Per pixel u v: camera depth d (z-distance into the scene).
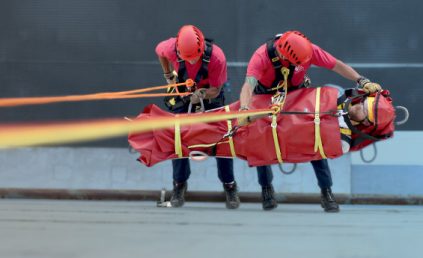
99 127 9.22
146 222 14.13
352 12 25.67
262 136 17.83
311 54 17.53
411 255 10.23
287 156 17.94
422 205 24.55
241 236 11.94
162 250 9.98
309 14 25.66
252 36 25.69
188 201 24.86
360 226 14.19
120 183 25.58
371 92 17.80
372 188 25.27
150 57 25.88
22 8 25.95
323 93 18.09
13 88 25.84
